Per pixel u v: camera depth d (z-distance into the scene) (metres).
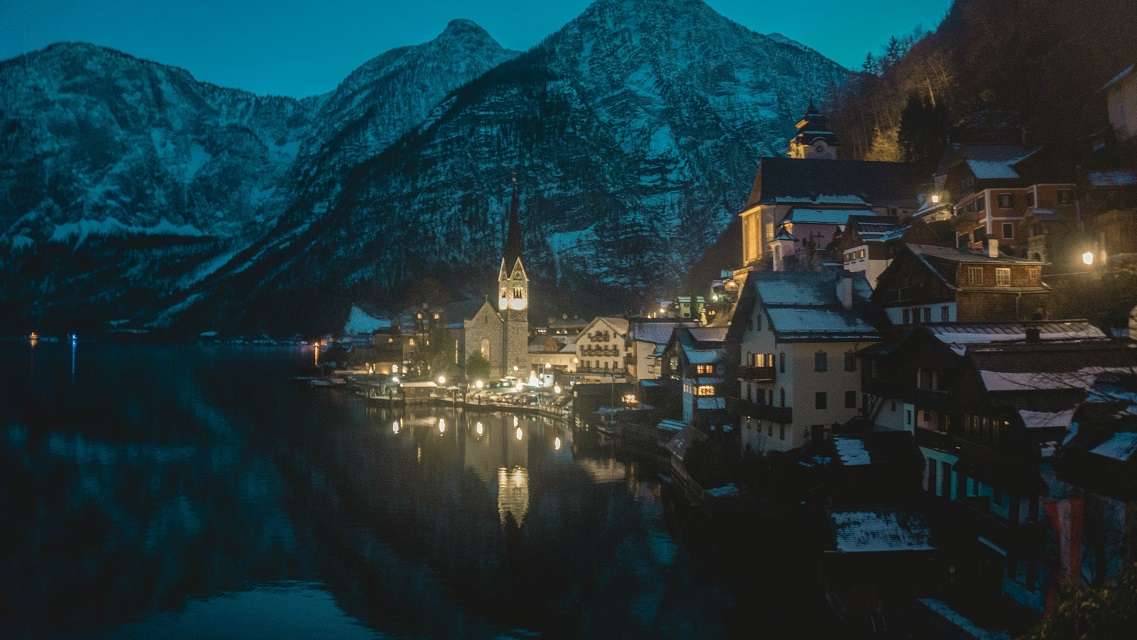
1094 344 37.03
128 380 175.38
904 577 36.91
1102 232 58.25
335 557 51.50
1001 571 33.16
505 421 111.75
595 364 135.50
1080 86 86.44
